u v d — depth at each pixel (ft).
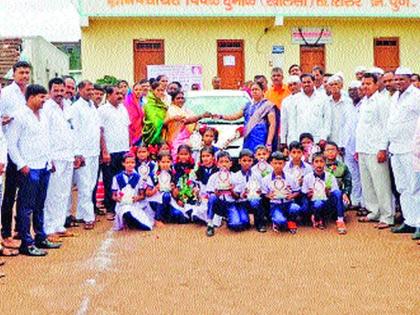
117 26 57.88
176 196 28.27
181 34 58.65
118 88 29.27
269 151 27.76
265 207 26.96
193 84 57.26
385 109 26.40
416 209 25.00
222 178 26.53
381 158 26.43
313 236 25.38
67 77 27.55
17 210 22.52
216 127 33.68
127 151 29.53
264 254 22.63
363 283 19.10
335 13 58.59
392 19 60.75
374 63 61.26
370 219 28.09
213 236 25.66
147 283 19.30
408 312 16.58
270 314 16.52
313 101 30.40
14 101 21.93
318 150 28.94
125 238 25.44
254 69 59.82
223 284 19.13
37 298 17.94
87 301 17.66
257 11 57.67
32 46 67.92
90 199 27.32
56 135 24.62
